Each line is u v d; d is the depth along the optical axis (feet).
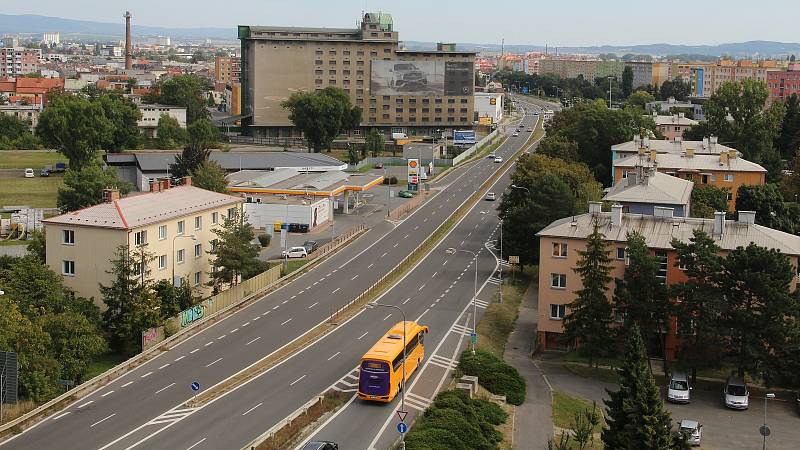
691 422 279.28
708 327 317.22
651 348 353.31
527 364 346.13
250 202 579.48
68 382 288.71
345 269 471.62
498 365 323.57
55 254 360.48
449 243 548.31
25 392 273.95
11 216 593.01
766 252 313.12
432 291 434.71
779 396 323.98
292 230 568.82
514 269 480.64
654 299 334.85
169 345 336.90
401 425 238.07
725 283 320.09
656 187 453.17
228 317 377.09
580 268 345.10
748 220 363.76
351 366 318.86
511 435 273.95
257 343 342.64
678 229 362.94
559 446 251.80
